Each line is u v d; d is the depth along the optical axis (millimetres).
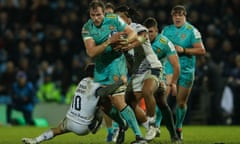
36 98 58281
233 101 53688
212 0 62938
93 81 24641
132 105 27047
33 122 56094
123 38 24109
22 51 61812
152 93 26328
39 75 59375
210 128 47062
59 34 61719
